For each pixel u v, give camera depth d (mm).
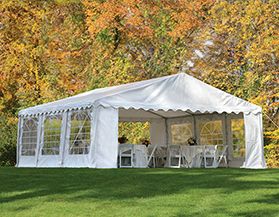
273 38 22250
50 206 6570
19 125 18906
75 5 29172
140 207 6414
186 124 19594
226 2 24062
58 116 16453
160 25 26969
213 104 16344
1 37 28062
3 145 22609
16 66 27672
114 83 26125
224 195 7473
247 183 9141
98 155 14242
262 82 22188
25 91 27438
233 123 17656
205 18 25766
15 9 28172
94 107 14328
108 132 14367
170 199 7098
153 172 12094
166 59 26438
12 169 14477
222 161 17828
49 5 28594
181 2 26328
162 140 20500
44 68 28094
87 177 10484
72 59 28375
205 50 25406
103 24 26750
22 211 6207
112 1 26766
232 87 24062
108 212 6070
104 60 27031
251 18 23188
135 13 26719
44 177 10648
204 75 24953
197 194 7613
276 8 22938
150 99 15305
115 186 8711
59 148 16078
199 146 16766
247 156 16578
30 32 28297
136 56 27891
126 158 16344
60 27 28766
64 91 27578
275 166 21719
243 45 23750
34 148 17859
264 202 6770
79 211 6164
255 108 16797
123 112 18438
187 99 15992
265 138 22234
